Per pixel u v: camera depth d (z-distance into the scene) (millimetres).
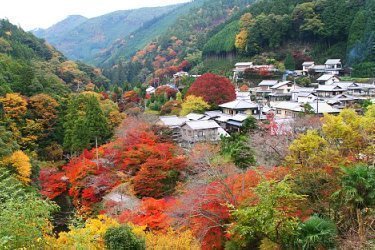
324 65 87562
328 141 23781
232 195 20281
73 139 47312
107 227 17672
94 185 34000
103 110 56188
